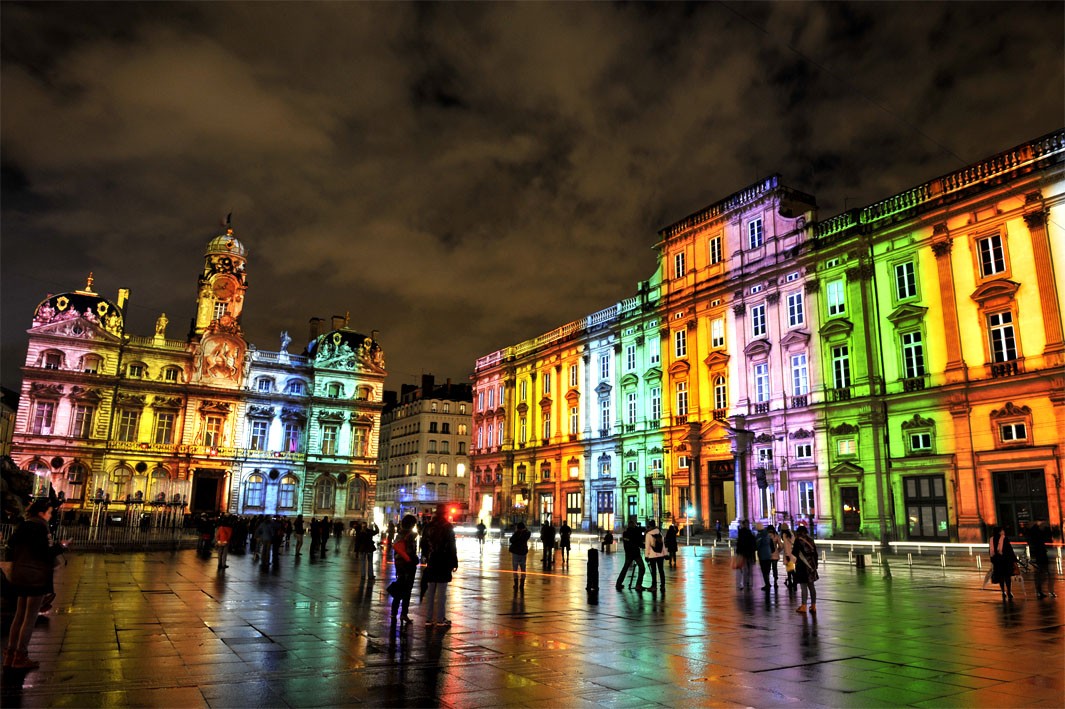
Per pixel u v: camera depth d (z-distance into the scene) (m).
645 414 58.59
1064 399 33.94
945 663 10.31
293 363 84.88
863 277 43.38
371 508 84.25
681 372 55.78
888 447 41.19
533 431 71.94
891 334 41.91
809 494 44.81
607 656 10.77
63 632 12.02
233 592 18.52
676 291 57.22
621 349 62.44
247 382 81.25
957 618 14.80
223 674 9.14
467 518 79.56
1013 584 21.81
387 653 10.77
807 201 51.31
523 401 74.12
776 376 48.00
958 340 38.66
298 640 11.66
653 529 19.81
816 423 44.72
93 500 71.19
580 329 67.25
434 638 12.16
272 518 29.02
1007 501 35.88
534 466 70.94
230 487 78.06
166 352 77.75
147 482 74.75
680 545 45.31
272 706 7.73
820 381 44.97
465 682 9.02
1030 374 35.19
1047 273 35.34
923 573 26.05
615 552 40.50
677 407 55.78
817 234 46.81
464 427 110.50
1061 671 9.80
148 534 39.94
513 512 72.25
